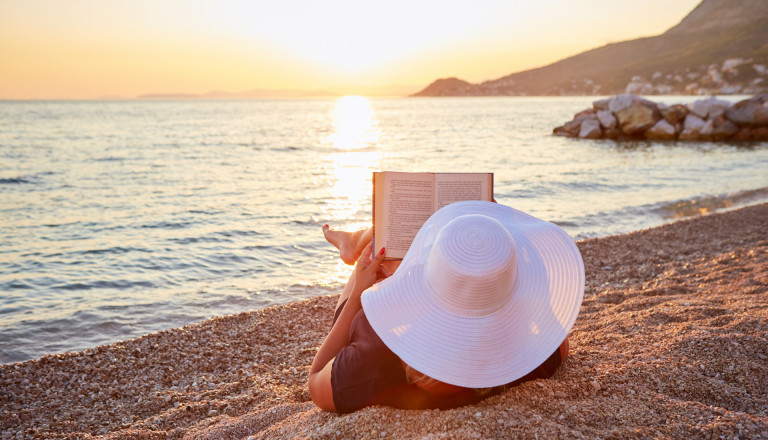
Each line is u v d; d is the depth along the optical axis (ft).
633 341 10.66
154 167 72.64
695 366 8.99
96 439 9.52
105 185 55.98
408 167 74.02
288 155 91.50
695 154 85.20
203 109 411.34
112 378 13.26
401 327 6.47
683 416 7.36
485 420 6.97
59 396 12.35
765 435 6.80
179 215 40.14
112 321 19.99
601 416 7.37
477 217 6.48
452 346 6.32
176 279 25.04
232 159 84.12
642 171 64.64
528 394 7.83
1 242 32.30
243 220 38.34
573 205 43.34
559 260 7.06
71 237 33.55
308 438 7.18
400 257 8.18
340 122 216.13
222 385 12.64
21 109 380.17
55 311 20.99
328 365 7.76
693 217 35.06
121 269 26.73
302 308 18.70
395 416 7.33
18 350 17.62
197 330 16.52
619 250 25.88
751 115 106.83
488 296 6.24
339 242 9.84
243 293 22.95
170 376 13.33
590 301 16.85
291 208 43.11
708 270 19.90
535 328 6.57
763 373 8.74
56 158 82.89
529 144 108.06
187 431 9.79
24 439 10.25
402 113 314.96
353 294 8.07
